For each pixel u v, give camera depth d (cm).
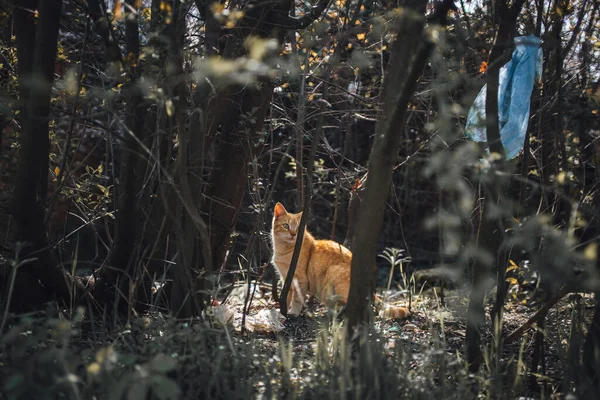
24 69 365
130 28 346
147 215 380
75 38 482
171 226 406
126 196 403
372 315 304
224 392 284
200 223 301
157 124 339
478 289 319
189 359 305
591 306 436
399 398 283
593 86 400
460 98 454
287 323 488
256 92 430
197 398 281
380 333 330
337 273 553
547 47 372
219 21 317
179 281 363
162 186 329
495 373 313
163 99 267
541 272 279
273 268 559
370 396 270
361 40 436
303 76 385
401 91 268
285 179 859
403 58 295
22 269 396
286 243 568
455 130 394
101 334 357
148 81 280
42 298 405
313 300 601
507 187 334
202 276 377
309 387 281
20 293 393
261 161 583
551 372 353
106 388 228
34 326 330
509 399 300
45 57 346
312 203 898
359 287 302
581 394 282
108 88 348
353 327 304
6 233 434
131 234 416
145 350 300
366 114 543
